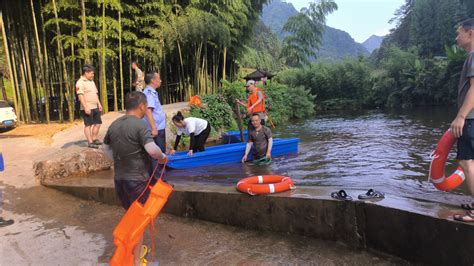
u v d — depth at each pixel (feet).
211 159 24.38
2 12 37.42
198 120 24.38
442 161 9.89
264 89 60.44
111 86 55.47
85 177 20.65
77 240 12.59
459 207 10.11
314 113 72.90
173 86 62.64
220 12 53.88
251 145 25.04
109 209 15.93
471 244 8.75
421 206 10.36
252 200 13.10
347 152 27.53
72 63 39.06
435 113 58.75
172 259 11.04
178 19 48.88
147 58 47.37
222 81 56.08
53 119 43.68
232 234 12.89
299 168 22.62
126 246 9.00
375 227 10.80
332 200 11.60
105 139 10.45
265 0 70.33
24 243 12.41
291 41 95.91
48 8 36.40
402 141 31.81
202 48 61.05
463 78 9.30
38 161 21.89
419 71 76.48
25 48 38.34
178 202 14.96
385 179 19.16
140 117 10.47
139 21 45.42
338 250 11.20
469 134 9.20
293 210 12.35
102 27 39.19
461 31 9.42
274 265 10.39
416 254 9.93
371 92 83.76
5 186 19.19
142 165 10.12
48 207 16.31
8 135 31.55
